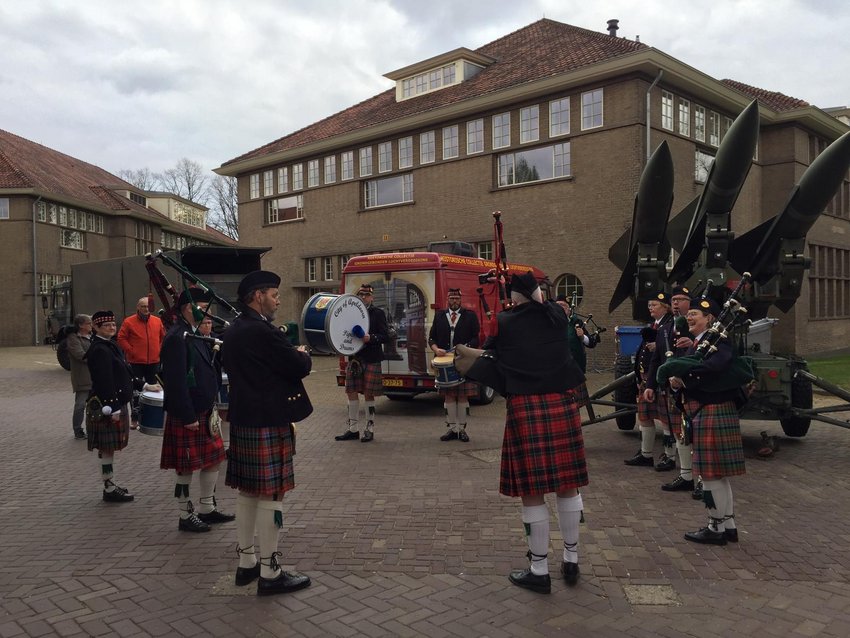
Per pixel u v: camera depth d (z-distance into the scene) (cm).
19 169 3378
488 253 1895
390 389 1045
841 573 399
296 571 405
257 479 372
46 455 765
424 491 577
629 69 1566
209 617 348
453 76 2120
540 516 375
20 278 3281
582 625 336
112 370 565
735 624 336
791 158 1967
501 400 1162
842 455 716
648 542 451
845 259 2308
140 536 478
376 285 1060
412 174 2089
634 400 829
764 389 717
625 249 862
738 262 778
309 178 2444
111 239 3931
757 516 507
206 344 493
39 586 390
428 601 364
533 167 1789
